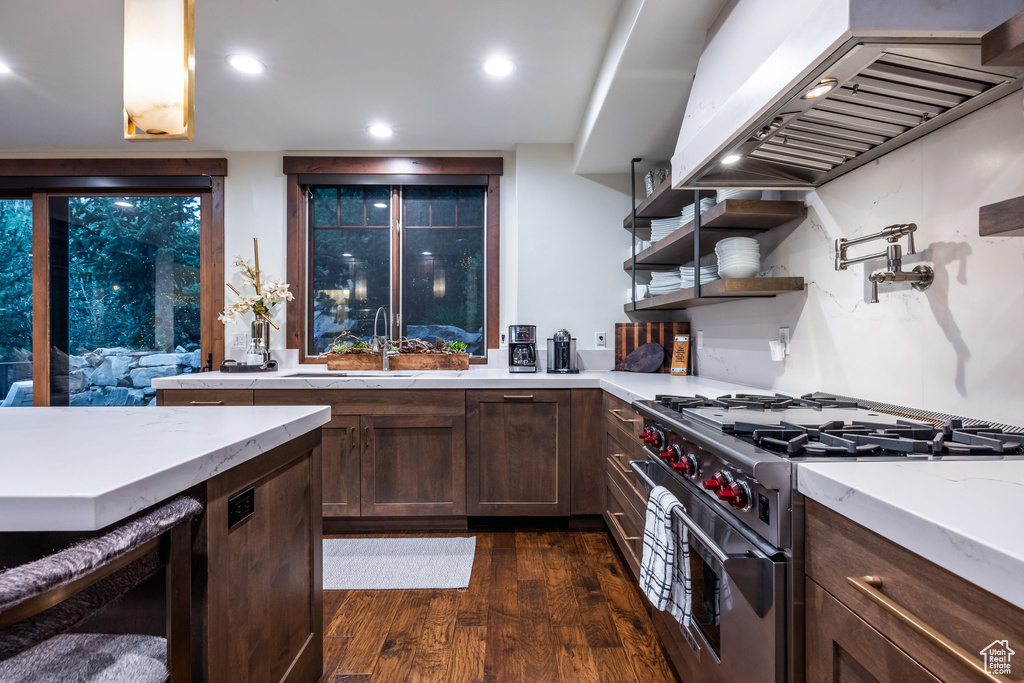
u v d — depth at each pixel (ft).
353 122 9.68
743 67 4.14
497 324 11.26
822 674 2.73
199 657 2.97
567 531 8.87
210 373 10.00
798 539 2.92
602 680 4.95
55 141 10.44
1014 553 1.61
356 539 8.52
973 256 3.82
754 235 7.18
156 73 3.82
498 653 5.38
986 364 3.72
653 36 5.91
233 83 8.27
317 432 4.72
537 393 8.72
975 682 1.77
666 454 4.58
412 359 10.61
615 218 10.80
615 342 10.54
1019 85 3.39
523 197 10.75
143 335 11.21
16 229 11.22
